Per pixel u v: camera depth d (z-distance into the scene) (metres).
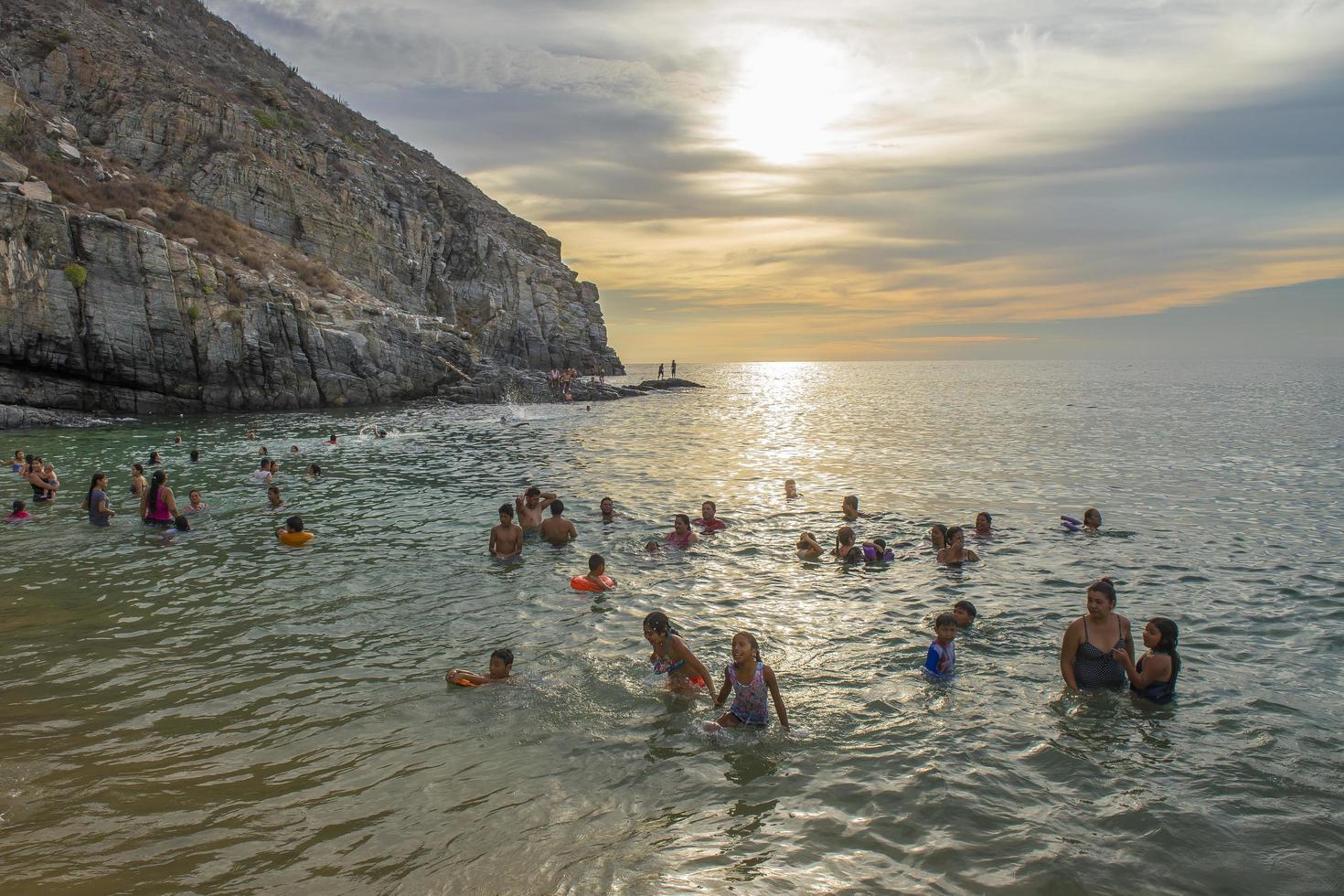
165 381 44.16
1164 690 8.95
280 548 15.90
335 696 9.11
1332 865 6.11
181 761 7.59
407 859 6.14
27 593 12.75
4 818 6.56
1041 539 17.08
